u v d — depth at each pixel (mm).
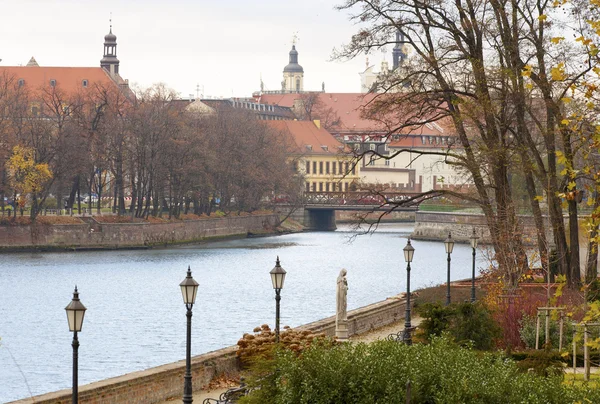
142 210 182875
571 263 62156
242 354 41750
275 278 41250
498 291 50156
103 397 34125
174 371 37875
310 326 50125
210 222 186625
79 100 165000
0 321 87812
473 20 59500
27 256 147000
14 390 61031
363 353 27344
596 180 21766
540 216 61250
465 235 179000
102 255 151375
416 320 62500
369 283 114250
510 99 58438
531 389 26047
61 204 177125
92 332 82000
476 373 26359
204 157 174625
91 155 162750
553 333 43156
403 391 25719
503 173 60406
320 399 26172
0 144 152375
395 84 62094
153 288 111812
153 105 171125
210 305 97875
